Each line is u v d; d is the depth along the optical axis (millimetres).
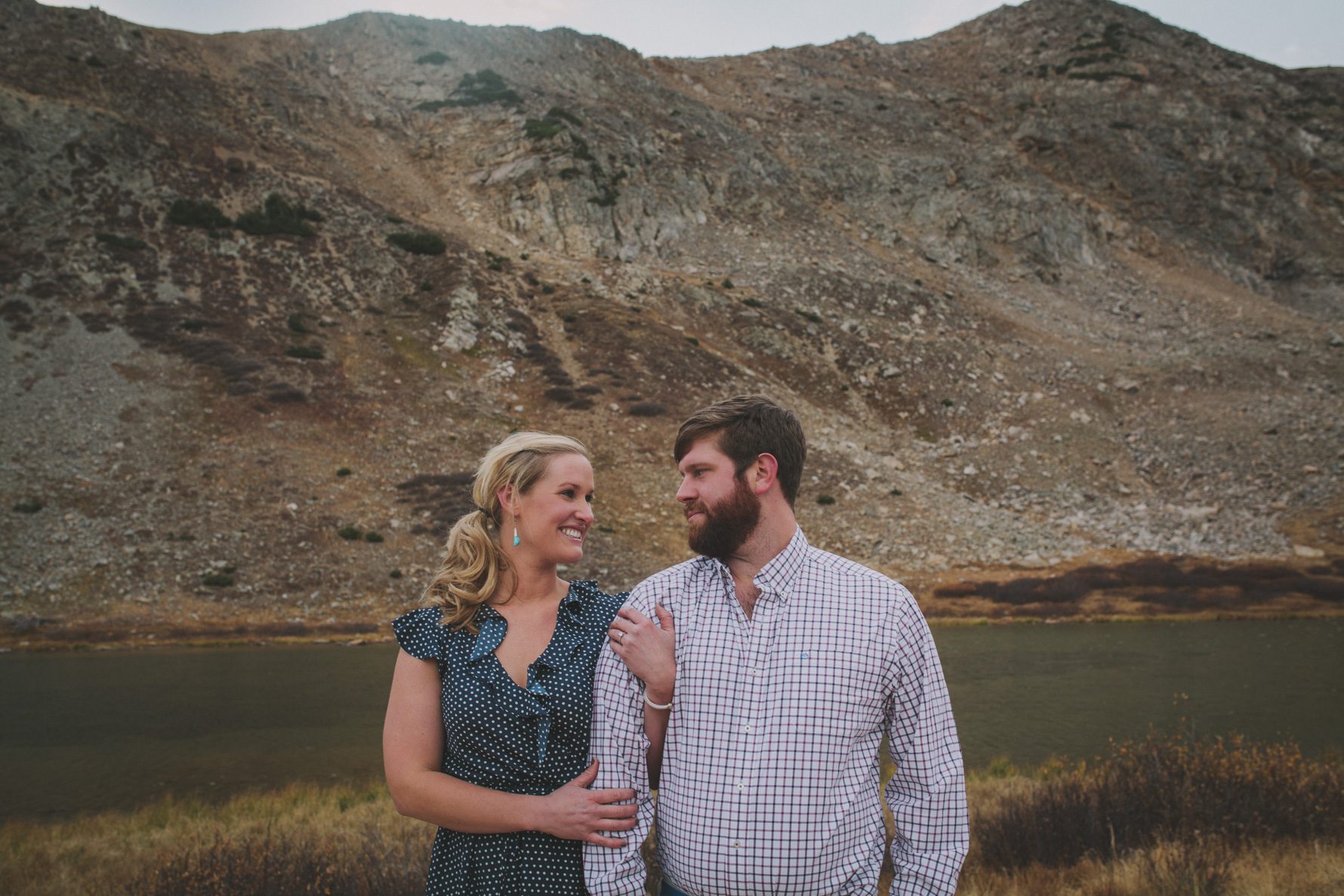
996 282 74625
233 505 33188
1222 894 6059
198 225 50969
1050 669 22766
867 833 2221
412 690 2482
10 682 20969
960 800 2277
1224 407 54562
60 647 24922
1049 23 115938
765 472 2344
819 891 2107
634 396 46844
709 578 2412
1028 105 100500
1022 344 63062
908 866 2248
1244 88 102562
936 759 2291
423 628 2529
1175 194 89188
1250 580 35469
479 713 2365
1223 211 87688
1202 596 34125
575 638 2512
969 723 17078
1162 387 57469
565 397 45938
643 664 2326
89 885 7898
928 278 72062
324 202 57906
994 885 6773
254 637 26297
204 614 27734
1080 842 7383
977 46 117625
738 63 109438
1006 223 79812
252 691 19969
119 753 15273
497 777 2359
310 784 13312
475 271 55812
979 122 98375
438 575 2607
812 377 55688
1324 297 80000
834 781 2156
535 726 2379
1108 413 54625
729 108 95125
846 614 2252
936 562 37500
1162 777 7980
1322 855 6637
